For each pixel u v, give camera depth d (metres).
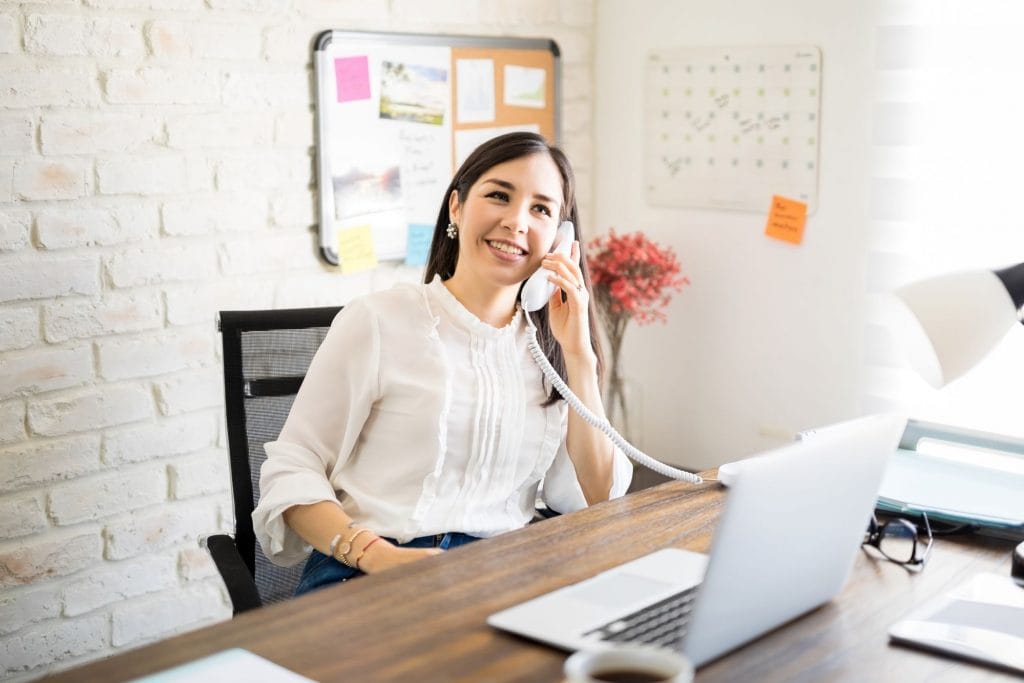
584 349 2.00
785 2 3.04
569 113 3.43
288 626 1.30
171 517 2.75
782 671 1.21
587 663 1.03
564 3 3.37
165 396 2.71
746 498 1.14
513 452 1.96
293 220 2.88
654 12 3.33
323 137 2.88
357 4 2.92
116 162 2.57
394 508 1.89
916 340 1.54
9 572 2.50
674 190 3.34
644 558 1.50
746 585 1.20
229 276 2.79
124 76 2.55
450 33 3.12
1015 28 2.67
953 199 2.80
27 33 2.40
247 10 2.73
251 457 2.08
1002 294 1.50
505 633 1.28
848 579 1.47
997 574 1.51
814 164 3.02
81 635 2.63
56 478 2.55
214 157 2.72
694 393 3.37
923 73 2.82
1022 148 2.69
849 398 3.03
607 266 3.16
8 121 2.40
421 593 1.39
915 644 1.28
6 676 2.52
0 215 2.41
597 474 2.03
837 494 1.28
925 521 1.63
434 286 1.99
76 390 2.56
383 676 1.17
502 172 1.93
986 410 2.80
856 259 2.98
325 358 1.94
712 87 3.21
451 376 1.92
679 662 1.02
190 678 1.15
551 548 1.56
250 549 2.06
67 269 2.52
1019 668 1.21
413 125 3.06
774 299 3.15
